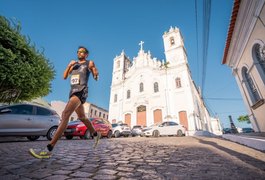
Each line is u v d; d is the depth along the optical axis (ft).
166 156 11.10
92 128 9.37
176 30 93.09
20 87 18.76
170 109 76.28
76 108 8.41
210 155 11.30
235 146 15.31
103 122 38.68
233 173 6.99
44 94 22.97
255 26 18.89
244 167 7.91
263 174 6.78
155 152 12.82
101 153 12.20
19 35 17.10
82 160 9.57
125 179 6.30
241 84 26.63
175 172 7.23
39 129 22.65
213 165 8.43
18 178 6.14
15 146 15.30
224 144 17.40
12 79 16.44
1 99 20.21
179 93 77.15
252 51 20.92
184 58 83.87
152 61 93.71
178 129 48.44
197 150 13.80
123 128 53.78
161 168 7.91
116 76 108.06
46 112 24.88
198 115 77.66
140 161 9.50
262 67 20.36
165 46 93.66
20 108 21.76
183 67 80.74
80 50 9.82
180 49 86.84
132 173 7.08
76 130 28.78
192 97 73.92
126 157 10.71
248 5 18.30
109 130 39.11
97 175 6.73
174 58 86.89
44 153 7.88
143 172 7.23
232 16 20.65
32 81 18.56
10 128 19.67
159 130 47.29
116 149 14.48
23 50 17.53
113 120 95.20
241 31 21.67
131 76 96.48
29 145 16.34
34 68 18.40
